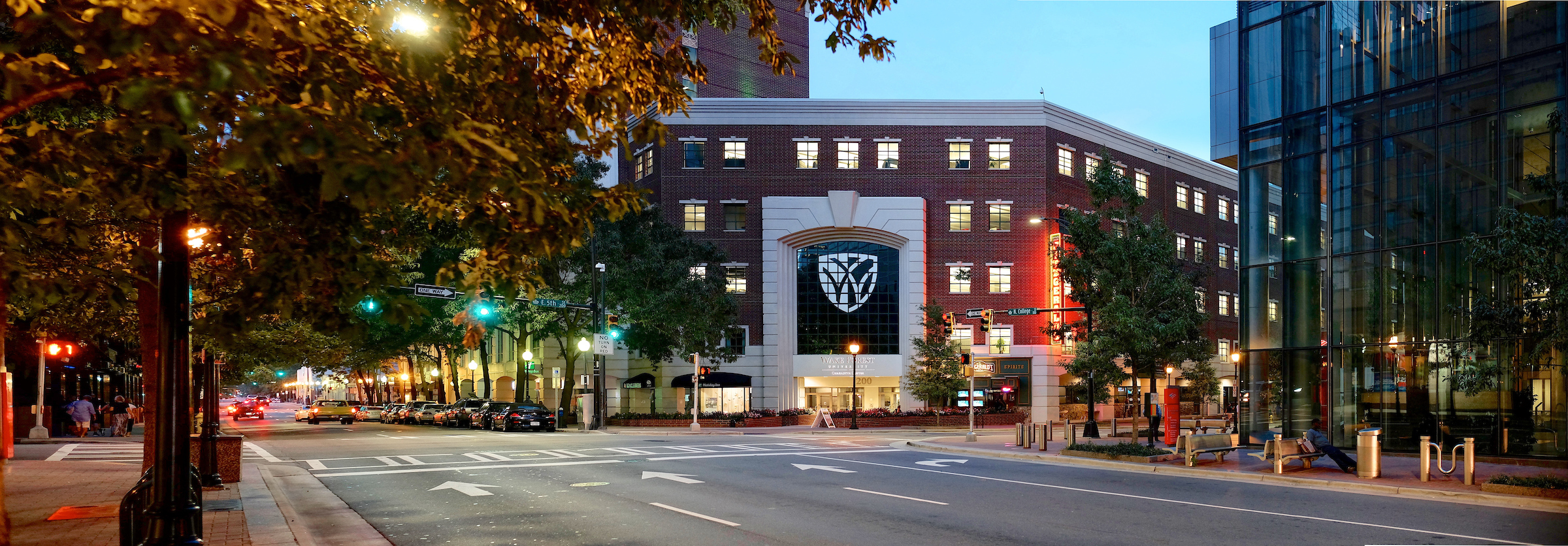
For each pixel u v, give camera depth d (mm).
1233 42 33312
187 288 7090
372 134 5469
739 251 53094
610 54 8031
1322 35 27188
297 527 12312
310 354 23625
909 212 52656
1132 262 28672
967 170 53469
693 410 46156
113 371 53844
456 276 7137
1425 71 24594
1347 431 25656
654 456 26312
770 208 52688
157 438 7055
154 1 4312
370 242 8562
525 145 5898
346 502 16172
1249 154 29031
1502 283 22281
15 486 17547
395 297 6824
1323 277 26672
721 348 48594
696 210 53219
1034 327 52375
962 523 13188
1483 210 23047
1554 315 16828
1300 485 18438
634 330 49062
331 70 5207
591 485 18516
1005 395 51750
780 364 52312
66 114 7832
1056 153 54062
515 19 6129
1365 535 12133
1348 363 25797
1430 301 24016
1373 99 25734
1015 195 53219
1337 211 26344
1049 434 34094
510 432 42562
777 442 33906
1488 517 13781
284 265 6652
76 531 11859
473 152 4996
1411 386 24297
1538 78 22266
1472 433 23000
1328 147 26656
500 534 12523
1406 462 22500
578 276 47406
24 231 6508
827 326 53312
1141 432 38562
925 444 31125
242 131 4340
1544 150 22016
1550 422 21484
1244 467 21375
